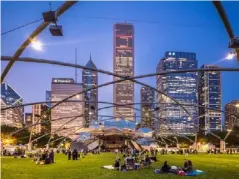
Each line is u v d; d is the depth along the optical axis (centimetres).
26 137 13975
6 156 7456
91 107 7144
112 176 3117
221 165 4556
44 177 3047
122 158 6425
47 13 1570
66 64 2177
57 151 10269
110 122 11700
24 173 3403
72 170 3741
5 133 13250
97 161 5434
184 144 16450
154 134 12181
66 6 1561
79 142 11150
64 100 3969
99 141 11475
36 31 1748
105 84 2855
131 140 11656
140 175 3200
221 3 1438
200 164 4756
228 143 15600
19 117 15112
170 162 5209
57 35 1698
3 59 1942
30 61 2003
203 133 16900
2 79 2219
